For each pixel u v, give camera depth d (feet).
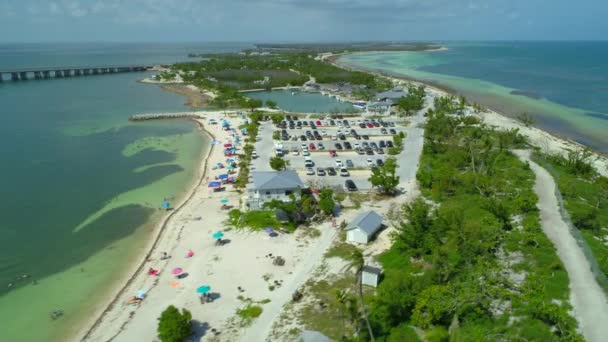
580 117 547.90
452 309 152.35
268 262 206.28
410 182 310.86
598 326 142.72
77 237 239.91
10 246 230.27
